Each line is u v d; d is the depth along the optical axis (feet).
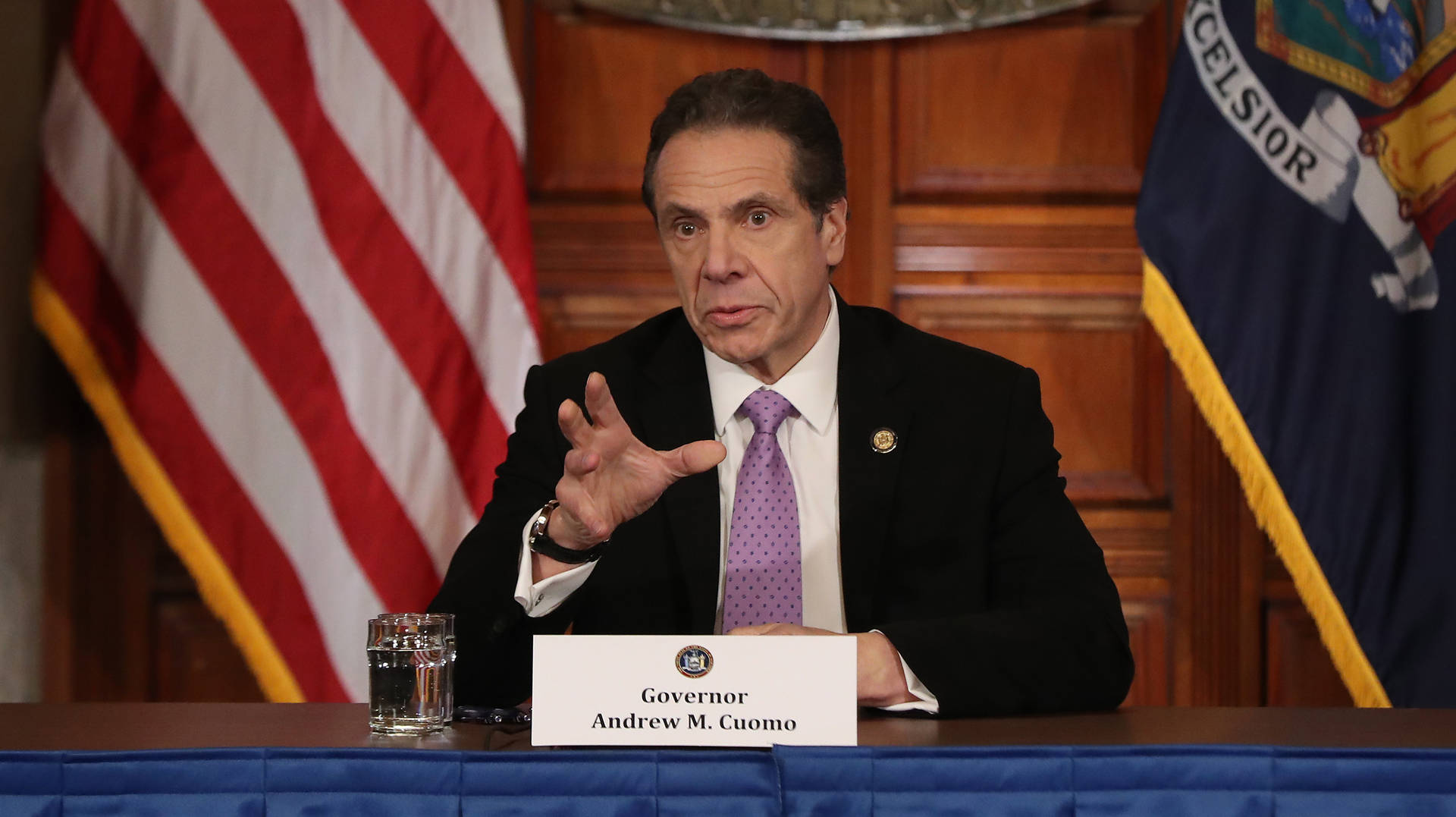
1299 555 28.99
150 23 30.22
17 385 32.78
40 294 29.63
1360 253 29.43
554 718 11.13
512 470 17.80
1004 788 10.00
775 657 11.12
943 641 13.85
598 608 17.12
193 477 29.32
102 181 29.86
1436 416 28.40
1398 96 29.43
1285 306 29.58
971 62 35.24
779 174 15.71
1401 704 28.19
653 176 16.33
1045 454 17.72
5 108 32.09
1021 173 35.19
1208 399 29.43
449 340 29.99
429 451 29.71
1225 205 29.89
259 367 29.63
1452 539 28.07
